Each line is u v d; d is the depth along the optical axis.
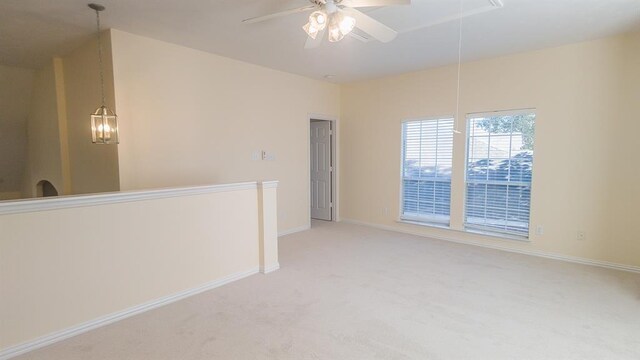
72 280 2.39
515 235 4.43
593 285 3.27
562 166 4.03
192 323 2.57
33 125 5.27
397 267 3.80
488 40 3.77
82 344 2.29
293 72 5.27
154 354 2.18
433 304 2.87
